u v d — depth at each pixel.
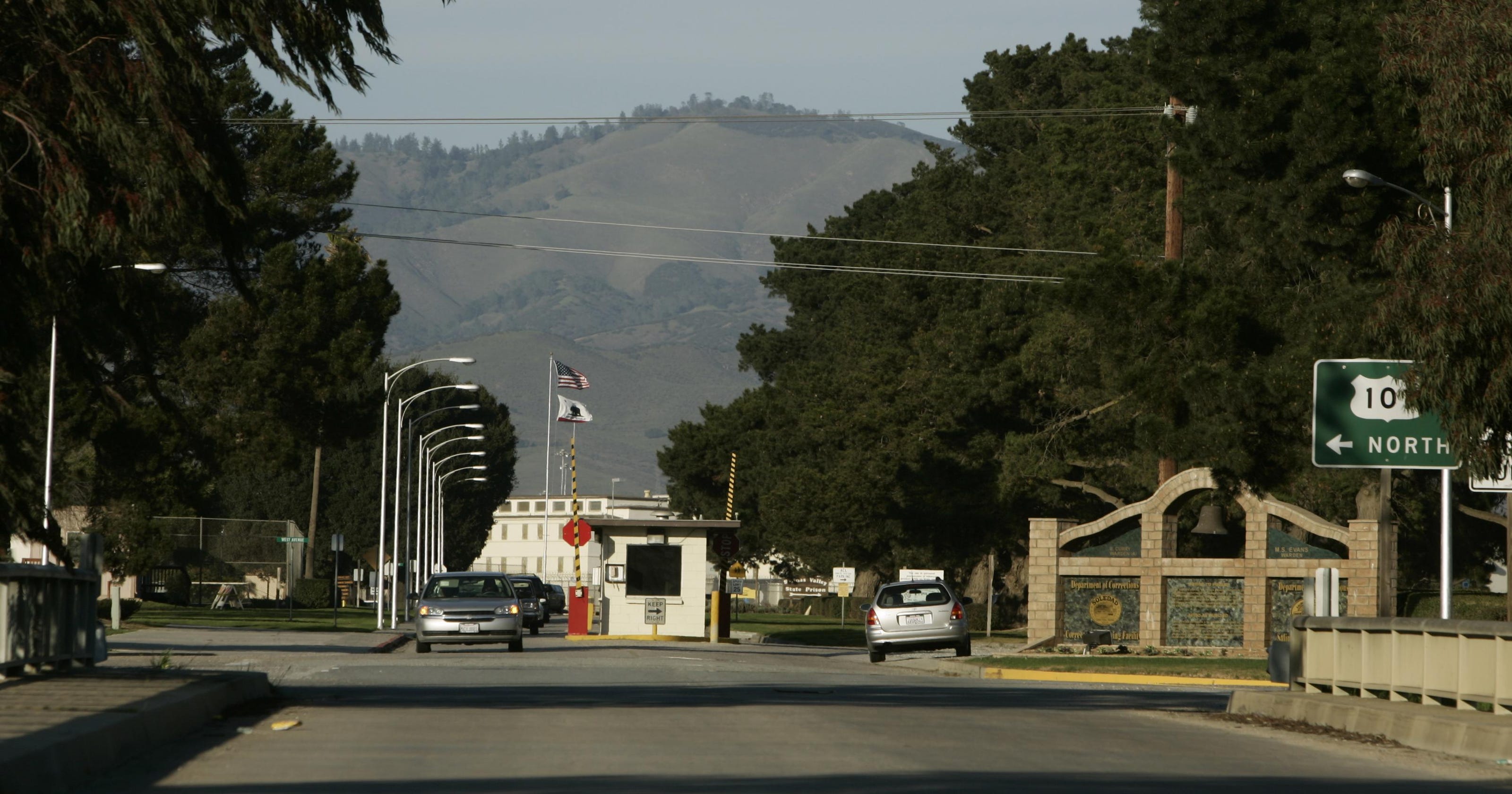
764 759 27.19
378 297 138.62
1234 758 30.22
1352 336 66.94
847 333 191.75
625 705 39.41
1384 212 68.69
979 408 142.00
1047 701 46.66
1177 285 73.44
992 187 181.88
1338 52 69.00
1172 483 84.12
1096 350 80.75
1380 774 28.30
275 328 128.75
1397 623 36.91
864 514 159.00
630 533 110.75
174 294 125.31
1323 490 100.62
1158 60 75.75
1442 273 39.84
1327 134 67.38
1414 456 41.75
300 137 137.75
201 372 126.50
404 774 24.64
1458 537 124.62
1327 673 40.59
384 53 34.84
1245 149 71.62
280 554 183.88
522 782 23.73
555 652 82.00
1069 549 89.06
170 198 32.00
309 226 140.88
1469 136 40.81
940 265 163.62
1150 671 68.94
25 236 31.28
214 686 35.72
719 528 109.81
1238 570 83.56
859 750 28.95
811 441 192.38
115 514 102.12
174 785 23.36
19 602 36.19
